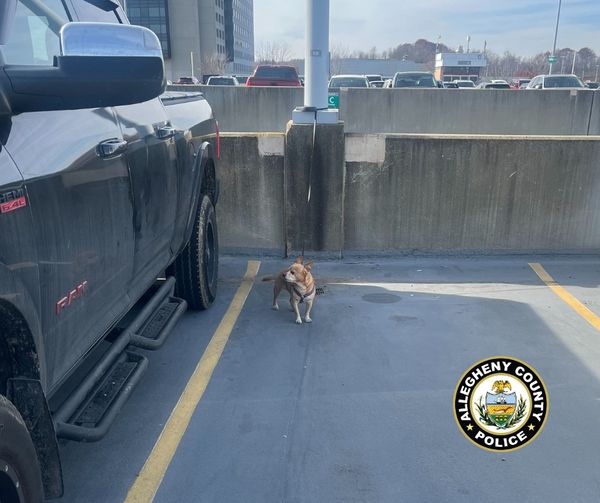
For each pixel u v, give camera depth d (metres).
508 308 5.02
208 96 16.17
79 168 2.35
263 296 5.36
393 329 4.58
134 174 2.99
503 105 15.12
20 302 1.85
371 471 2.86
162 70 2.09
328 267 6.22
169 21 75.25
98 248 2.55
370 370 3.90
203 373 3.87
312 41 5.97
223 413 3.38
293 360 4.05
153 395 3.59
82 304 2.43
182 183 3.98
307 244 6.46
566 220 6.41
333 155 6.14
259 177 6.30
